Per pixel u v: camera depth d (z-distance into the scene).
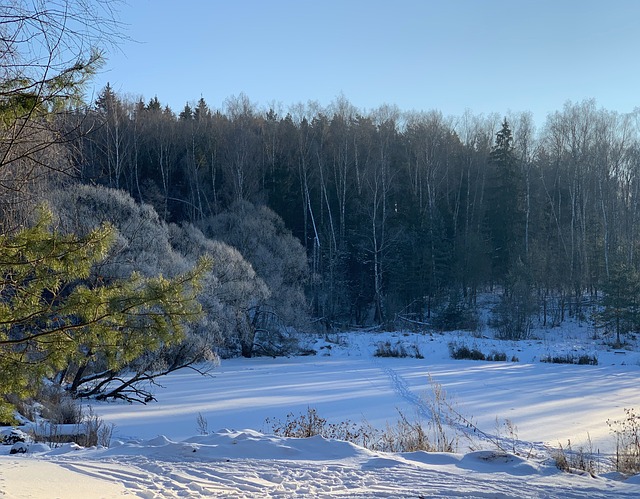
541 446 12.01
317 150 51.38
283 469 7.34
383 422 15.57
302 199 51.69
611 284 40.16
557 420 15.89
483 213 56.78
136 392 20.73
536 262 49.16
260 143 52.03
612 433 13.83
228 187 47.25
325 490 6.30
